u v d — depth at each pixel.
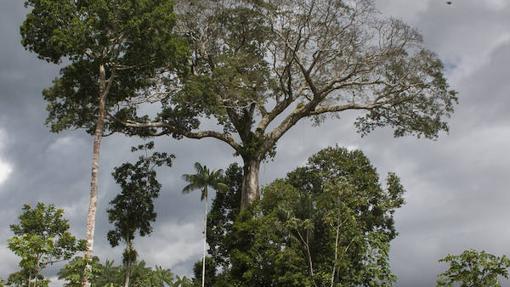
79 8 34.78
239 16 48.66
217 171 54.91
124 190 54.56
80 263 27.48
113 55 36.03
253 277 42.66
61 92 40.53
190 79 44.47
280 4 47.50
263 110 54.03
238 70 48.97
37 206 29.69
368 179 49.34
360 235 37.44
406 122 52.94
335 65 50.38
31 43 35.75
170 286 76.56
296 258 38.41
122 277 68.75
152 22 34.81
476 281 26.92
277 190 46.16
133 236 54.19
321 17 47.53
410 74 50.50
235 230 45.47
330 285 36.44
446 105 51.62
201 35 49.84
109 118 45.03
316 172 52.84
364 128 54.62
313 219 37.28
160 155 55.59
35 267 26.28
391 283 36.78
